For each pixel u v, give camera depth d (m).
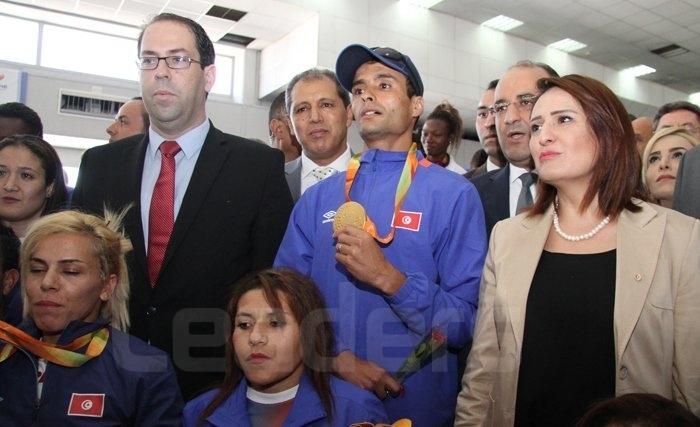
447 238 1.44
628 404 1.00
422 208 1.44
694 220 1.22
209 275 1.55
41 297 1.29
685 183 1.63
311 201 1.57
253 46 9.71
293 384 1.18
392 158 1.53
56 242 1.31
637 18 8.62
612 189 1.25
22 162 1.79
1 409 1.24
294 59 8.83
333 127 2.27
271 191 1.70
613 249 1.24
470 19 9.20
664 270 1.17
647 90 10.68
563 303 1.23
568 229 1.32
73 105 5.74
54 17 8.24
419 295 1.28
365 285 1.33
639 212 1.24
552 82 1.33
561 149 1.27
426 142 3.35
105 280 1.38
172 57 1.62
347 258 1.28
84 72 8.49
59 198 1.89
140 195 1.65
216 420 1.17
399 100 1.56
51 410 1.23
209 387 1.26
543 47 9.89
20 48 8.28
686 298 1.15
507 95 1.92
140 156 1.70
